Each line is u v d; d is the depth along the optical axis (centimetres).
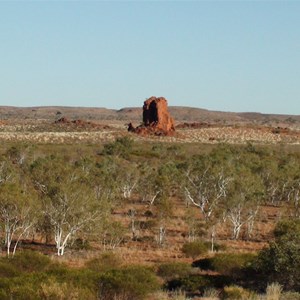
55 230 3800
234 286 2381
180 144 12300
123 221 4994
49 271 2422
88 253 3778
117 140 10531
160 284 2606
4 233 4159
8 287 2047
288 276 2445
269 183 6531
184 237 4575
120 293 2208
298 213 5503
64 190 3834
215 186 5372
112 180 5738
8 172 5744
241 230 4947
